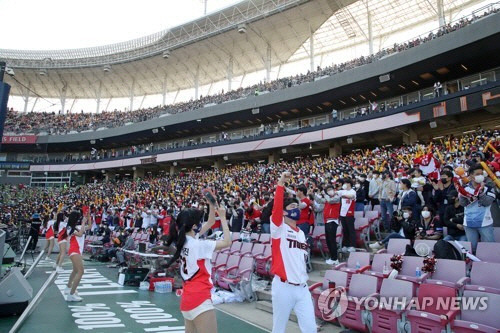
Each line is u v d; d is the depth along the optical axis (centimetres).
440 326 421
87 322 616
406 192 828
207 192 408
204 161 4344
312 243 941
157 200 2323
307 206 893
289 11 3578
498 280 470
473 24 2164
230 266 897
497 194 696
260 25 3875
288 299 393
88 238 1902
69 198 3944
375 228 969
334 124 2992
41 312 680
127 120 4772
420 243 629
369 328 508
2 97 657
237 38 4197
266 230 1048
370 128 2744
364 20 3747
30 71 5562
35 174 4981
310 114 3659
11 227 1867
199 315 350
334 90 3033
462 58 2358
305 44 4362
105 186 4384
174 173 4584
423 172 984
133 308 726
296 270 397
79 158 5250
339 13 3641
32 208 3238
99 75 5575
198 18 4197
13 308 653
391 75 2648
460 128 2664
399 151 2153
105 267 1350
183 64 4988
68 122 5216
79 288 924
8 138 4869
